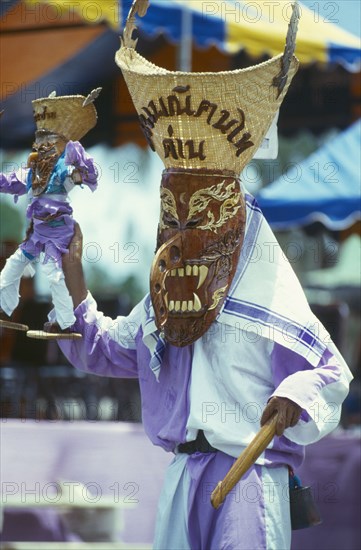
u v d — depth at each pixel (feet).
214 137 32.30
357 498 55.21
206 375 33.24
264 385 33.50
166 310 32.37
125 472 54.95
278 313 33.09
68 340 37.01
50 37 80.69
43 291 87.40
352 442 55.77
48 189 35.60
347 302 99.71
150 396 35.04
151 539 54.03
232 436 32.65
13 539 52.34
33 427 55.11
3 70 80.94
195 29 62.54
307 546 54.39
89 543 52.26
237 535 32.37
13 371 74.43
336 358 33.63
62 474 54.85
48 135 35.53
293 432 32.89
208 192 32.40
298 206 68.80
